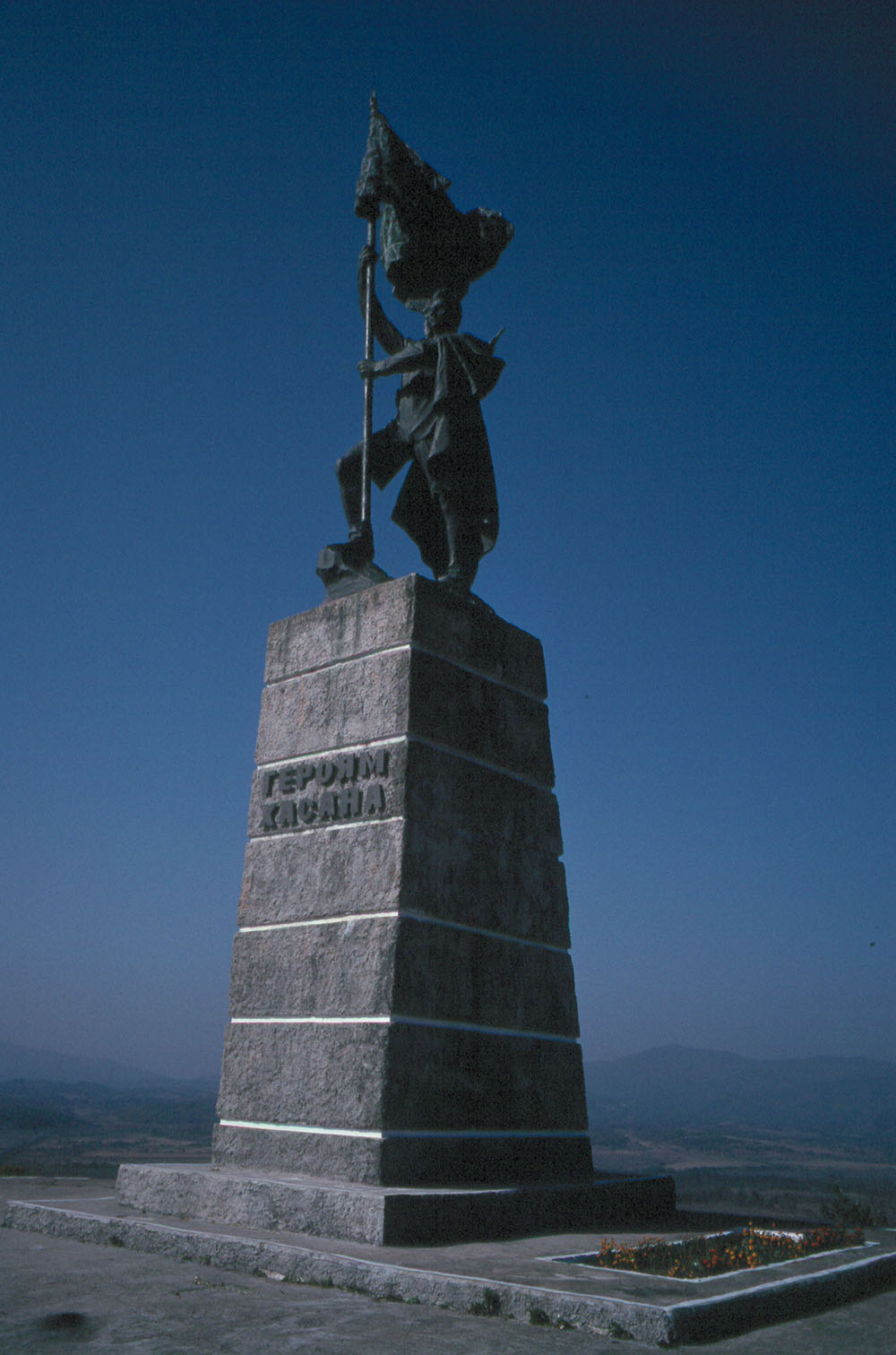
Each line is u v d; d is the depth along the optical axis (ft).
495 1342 15.61
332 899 29.58
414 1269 18.89
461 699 32.12
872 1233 27.91
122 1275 20.51
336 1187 24.26
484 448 37.47
